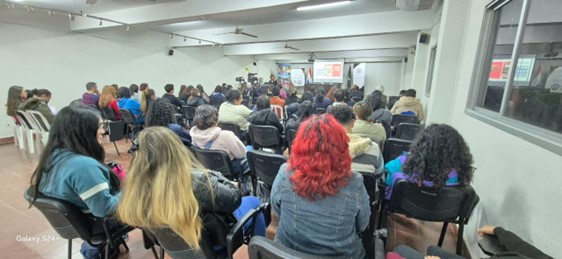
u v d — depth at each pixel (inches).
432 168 54.6
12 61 201.0
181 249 45.3
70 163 49.8
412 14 211.3
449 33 114.1
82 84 247.8
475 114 80.6
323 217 36.2
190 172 42.6
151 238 53.6
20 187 114.8
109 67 269.3
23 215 91.9
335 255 36.9
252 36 264.5
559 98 44.5
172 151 41.1
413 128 125.0
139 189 40.0
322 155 35.3
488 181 66.4
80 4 188.9
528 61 56.1
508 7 72.0
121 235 58.1
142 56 301.9
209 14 176.4
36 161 148.5
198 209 41.1
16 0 165.2
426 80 210.7
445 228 68.2
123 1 183.0
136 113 183.6
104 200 51.0
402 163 66.4
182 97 259.4
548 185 42.2
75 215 52.0
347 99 189.9
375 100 147.4
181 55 353.1
